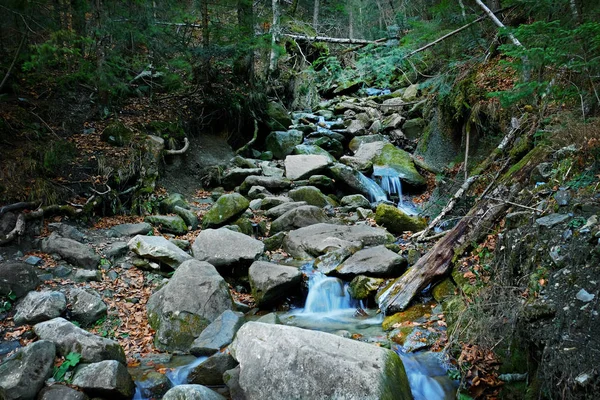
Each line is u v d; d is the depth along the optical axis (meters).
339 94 17.91
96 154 8.23
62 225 6.70
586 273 3.64
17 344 4.57
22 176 6.85
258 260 6.74
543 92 5.61
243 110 12.52
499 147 7.47
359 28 21.16
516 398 3.66
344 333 5.14
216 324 5.18
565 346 3.29
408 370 4.37
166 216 8.01
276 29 14.49
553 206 4.64
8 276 5.28
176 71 11.97
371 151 12.12
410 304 5.61
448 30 10.23
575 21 5.73
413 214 9.80
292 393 3.70
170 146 10.00
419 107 13.82
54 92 9.22
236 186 10.38
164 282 6.12
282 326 4.30
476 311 4.47
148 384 4.22
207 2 11.35
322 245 7.18
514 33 5.11
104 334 5.08
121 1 9.63
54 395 3.82
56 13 8.62
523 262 4.44
